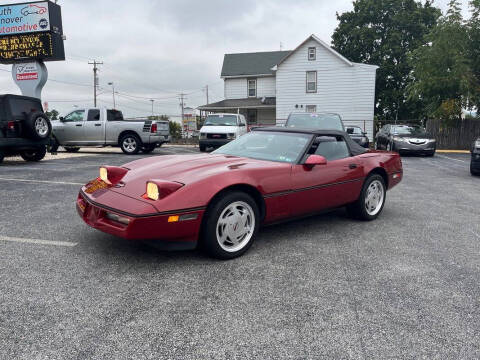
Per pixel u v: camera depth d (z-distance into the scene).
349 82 25.39
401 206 6.02
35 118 10.12
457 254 3.76
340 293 2.84
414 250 3.86
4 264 3.23
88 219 3.46
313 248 3.86
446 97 19.61
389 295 2.83
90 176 8.17
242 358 2.05
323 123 9.61
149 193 3.13
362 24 34.34
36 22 13.01
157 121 14.49
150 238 3.08
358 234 4.39
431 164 12.85
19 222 4.51
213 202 3.34
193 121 28.42
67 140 14.78
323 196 4.28
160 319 2.42
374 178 4.99
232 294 2.79
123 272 3.12
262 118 29.55
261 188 3.65
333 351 2.13
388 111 33.62
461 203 6.33
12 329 2.26
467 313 2.59
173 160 4.03
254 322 2.41
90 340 2.17
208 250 3.38
